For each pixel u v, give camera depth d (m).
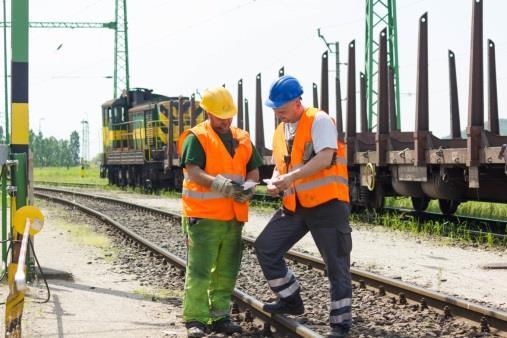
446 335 7.80
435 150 17.59
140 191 42.94
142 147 42.50
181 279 11.66
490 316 7.97
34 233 9.16
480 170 16.47
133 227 20.30
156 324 8.21
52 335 7.51
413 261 13.40
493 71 19.70
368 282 10.58
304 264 12.85
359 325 8.27
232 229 7.89
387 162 20.28
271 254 7.77
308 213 7.48
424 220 20.48
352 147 22.25
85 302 9.31
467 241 16.16
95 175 84.00
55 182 58.72
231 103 7.66
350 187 23.11
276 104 7.38
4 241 10.16
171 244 16.38
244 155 7.89
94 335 7.56
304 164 7.39
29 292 9.77
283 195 7.75
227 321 7.95
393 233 18.02
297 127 7.45
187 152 7.60
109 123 48.53
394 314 8.80
